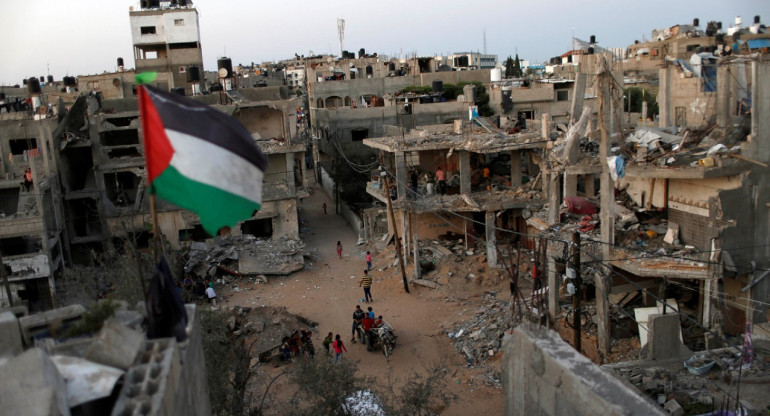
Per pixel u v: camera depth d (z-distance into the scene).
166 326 8.63
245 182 9.27
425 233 40.00
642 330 22.27
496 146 33.22
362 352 27.42
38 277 32.03
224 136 9.19
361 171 50.69
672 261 21.92
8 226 31.61
